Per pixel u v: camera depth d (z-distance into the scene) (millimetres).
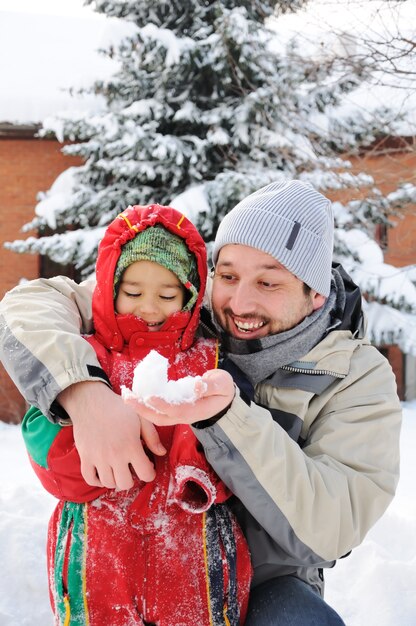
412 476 4879
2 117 9312
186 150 7691
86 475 1436
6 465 5645
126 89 8125
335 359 1715
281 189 1793
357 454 1578
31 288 1877
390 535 3154
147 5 8055
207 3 8070
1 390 9445
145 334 1686
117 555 1439
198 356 1708
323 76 6809
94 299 1730
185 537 1480
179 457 1488
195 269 1799
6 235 9742
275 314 1664
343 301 1856
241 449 1395
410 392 9898
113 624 1413
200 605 1441
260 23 7820
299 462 1445
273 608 1575
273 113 7391
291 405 1675
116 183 8164
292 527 1458
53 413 1515
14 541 2539
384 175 6770
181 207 7141
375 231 9094
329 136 7305
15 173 9719
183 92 7875
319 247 1715
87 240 7844
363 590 2559
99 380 1518
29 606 2340
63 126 7930
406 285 7883
